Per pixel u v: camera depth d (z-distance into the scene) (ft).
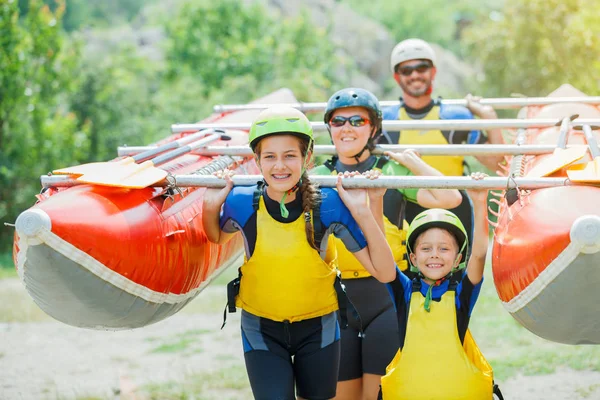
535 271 18.17
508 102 32.32
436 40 248.93
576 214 17.90
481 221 19.57
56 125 89.92
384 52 158.40
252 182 19.34
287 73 125.80
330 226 18.72
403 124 27.63
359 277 23.21
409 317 19.65
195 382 32.86
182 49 140.15
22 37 84.48
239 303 19.71
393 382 19.36
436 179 19.15
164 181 20.21
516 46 102.99
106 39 150.61
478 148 24.27
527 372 33.12
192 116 111.45
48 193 19.97
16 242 18.81
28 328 43.11
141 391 31.96
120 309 19.45
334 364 19.74
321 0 167.22
